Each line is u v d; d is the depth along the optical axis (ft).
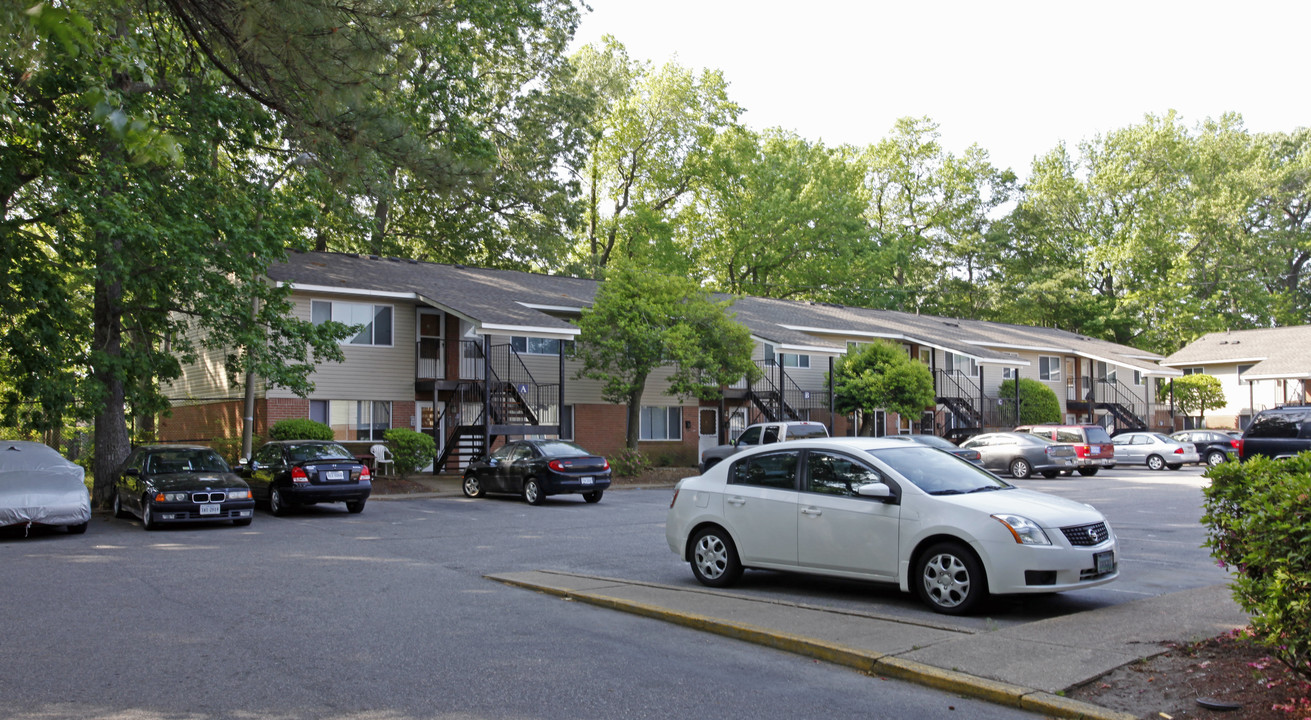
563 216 131.95
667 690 20.11
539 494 68.54
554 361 106.52
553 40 126.72
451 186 57.21
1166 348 203.31
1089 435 100.22
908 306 209.97
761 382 124.06
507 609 28.99
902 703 19.22
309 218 68.18
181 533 50.93
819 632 24.21
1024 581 26.32
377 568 37.63
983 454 98.53
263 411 87.20
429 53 70.33
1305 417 53.98
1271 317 206.18
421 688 20.26
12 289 57.93
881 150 214.69
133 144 17.35
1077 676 19.98
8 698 19.58
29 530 52.31
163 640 24.79
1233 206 194.59
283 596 31.24
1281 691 18.52
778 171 184.34
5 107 36.68
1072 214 213.66
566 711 18.67
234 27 40.83
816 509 30.48
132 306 67.46
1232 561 20.26
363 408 92.79
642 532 50.67
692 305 98.78
